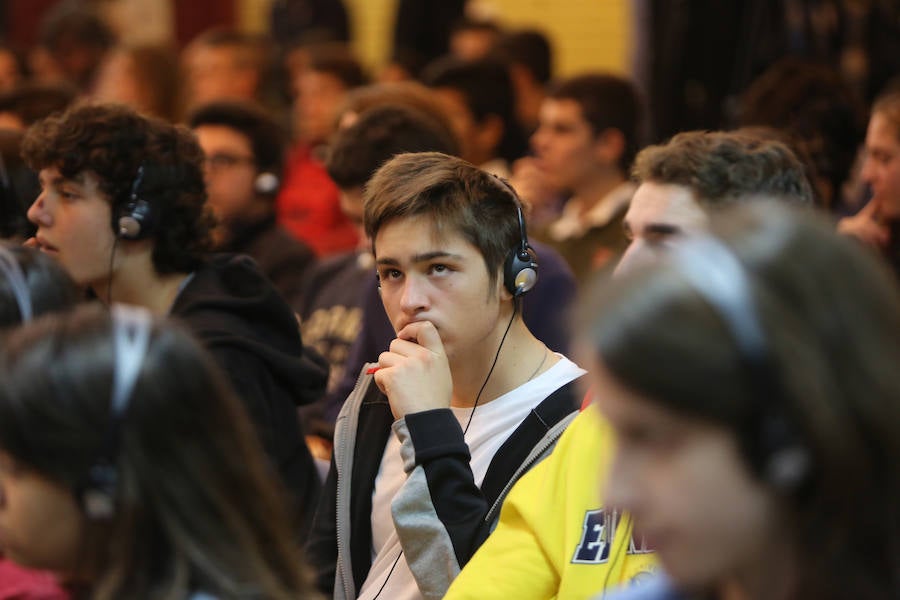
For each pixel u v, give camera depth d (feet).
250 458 14.05
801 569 10.65
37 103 42.65
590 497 19.83
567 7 81.66
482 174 23.13
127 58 60.39
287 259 42.96
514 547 20.40
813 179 28.25
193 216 28.27
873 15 52.34
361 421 25.04
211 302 27.32
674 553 10.75
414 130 33.55
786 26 52.95
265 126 43.21
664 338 10.23
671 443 10.50
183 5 91.56
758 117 39.99
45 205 27.48
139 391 13.20
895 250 32.99
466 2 77.41
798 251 10.62
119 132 27.32
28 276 20.12
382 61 87.04
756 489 10.40
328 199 51.85
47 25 71.31
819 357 10.19
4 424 13.15
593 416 20.58
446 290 22.43
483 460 23.08
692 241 11.27
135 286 28.02
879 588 10.60
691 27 54.34
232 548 13.37
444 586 21.20
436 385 21.98
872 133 33.06
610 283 11.08
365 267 38.01
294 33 83.10
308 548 25.02
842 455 10.05
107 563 13.39
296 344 28.25
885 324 10.49
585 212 45.34
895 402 10.18
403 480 23.90
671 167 22.89
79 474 13.07
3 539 13.94
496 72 53.52
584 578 19.15
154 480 13.12
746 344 10.11
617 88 44.86
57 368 13.23
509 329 23.56
